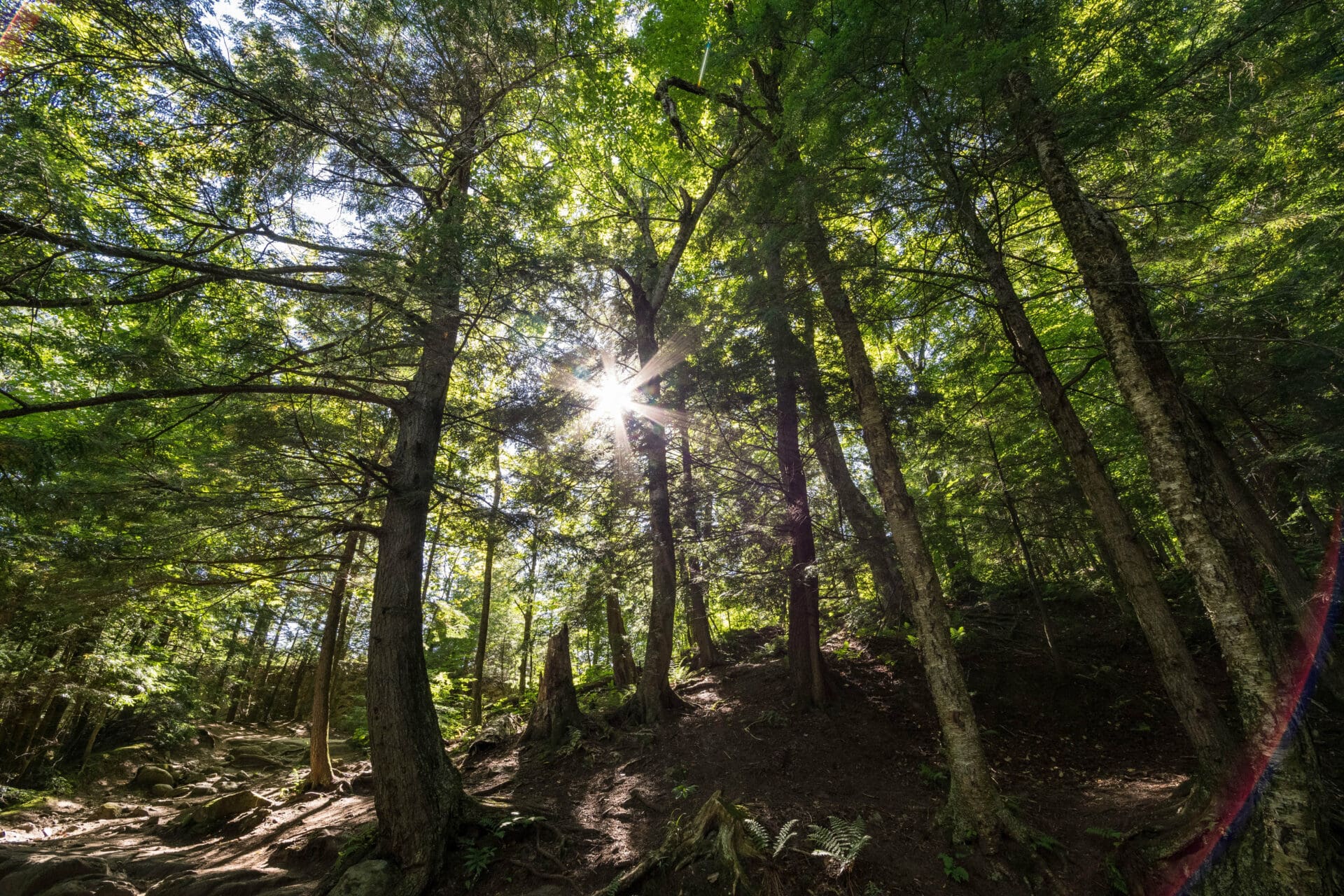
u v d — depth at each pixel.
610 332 11.60
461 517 9.72
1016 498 11.19
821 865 5.45
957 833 5.79
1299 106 6.36
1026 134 6.06
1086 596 13.20
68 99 5.01
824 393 10.10
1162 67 5.88
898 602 11.53
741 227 8.13
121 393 5.48
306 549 9.60
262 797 10.43
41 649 13.29
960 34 5.40
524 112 8.24
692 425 11.42
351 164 6.51
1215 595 5.05
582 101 11.69
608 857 6.25
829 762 7.90
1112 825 6.03
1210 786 5.32
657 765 8.27
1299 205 6.67
